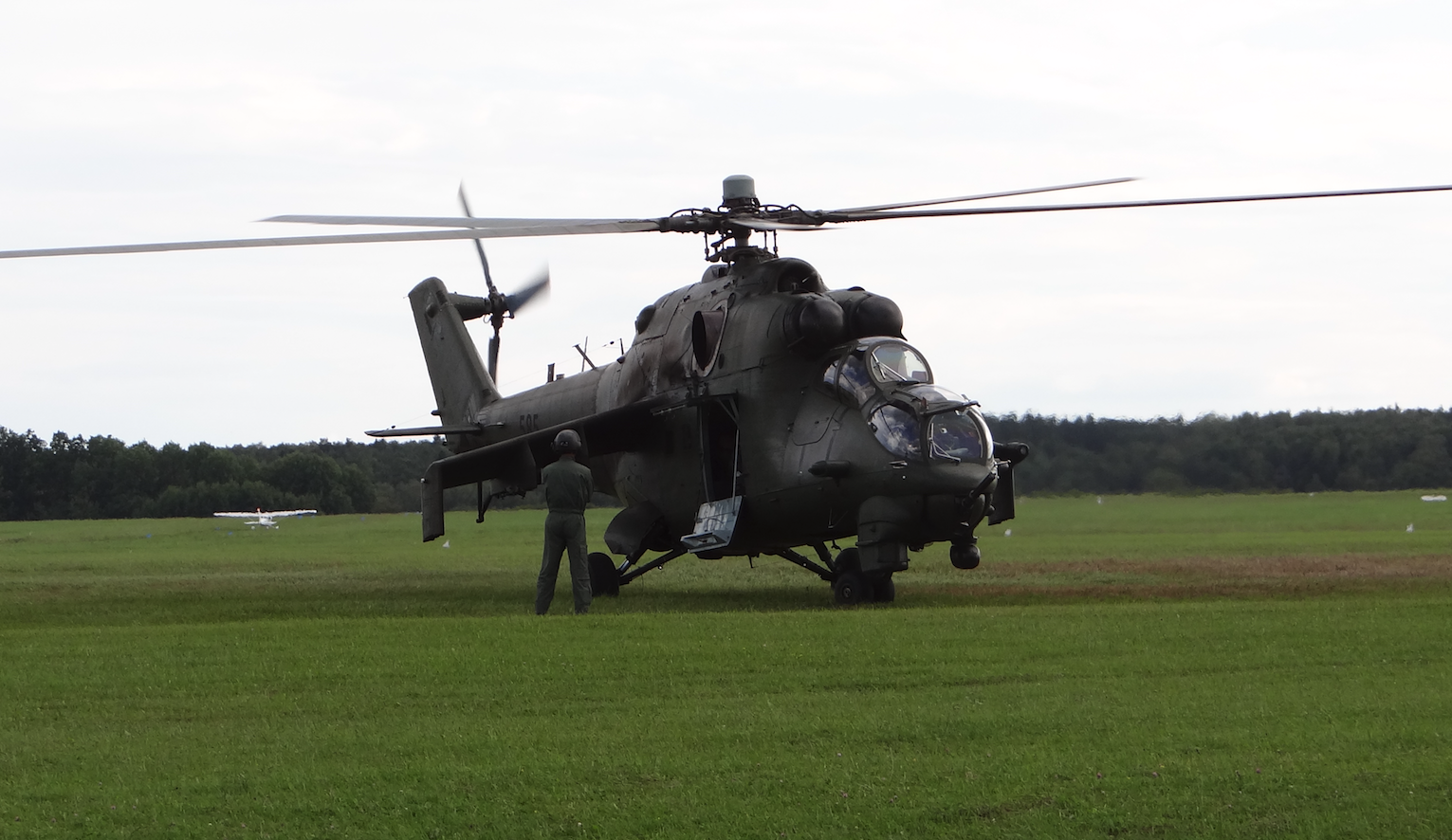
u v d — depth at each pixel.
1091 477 96.00
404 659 16.59
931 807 10.25
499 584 35.41
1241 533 61.09
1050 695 14.04
